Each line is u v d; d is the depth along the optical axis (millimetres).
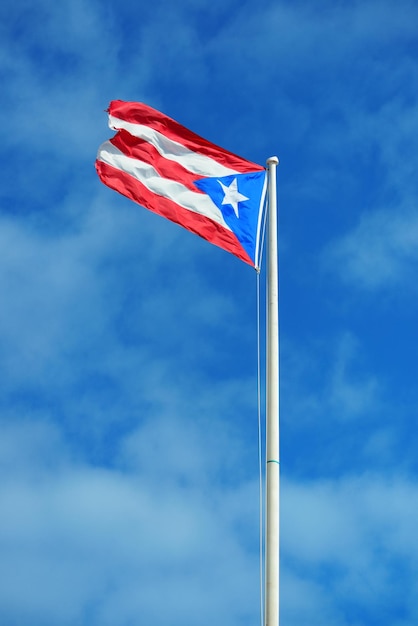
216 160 23484
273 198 22406
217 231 22812
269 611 17047
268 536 17781
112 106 23844
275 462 18531
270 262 21312
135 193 23234
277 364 19719
